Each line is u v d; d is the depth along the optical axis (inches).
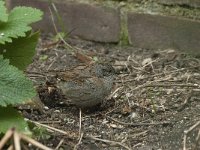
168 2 347.9
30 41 258.7
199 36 345.1
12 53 257.8
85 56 348.8
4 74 227.0
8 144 222.4
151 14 354.3
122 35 367.2
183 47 351.9
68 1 372.5
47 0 375.9
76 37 378.0
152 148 242.4
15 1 378.9
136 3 357.4
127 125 265.1
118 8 362.3
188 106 279.0
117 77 319.0
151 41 359.9
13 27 243.8
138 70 328.5
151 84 304.2
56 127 260.2
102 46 371.2
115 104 285.4
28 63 260.2
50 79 308.0
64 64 342.6
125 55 354.0
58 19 376.8
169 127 260.2
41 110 273.7
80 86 268.8
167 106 280.4
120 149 242.2
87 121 268.8
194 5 342.0
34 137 233.9
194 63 335.6
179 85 300.4
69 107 284.2
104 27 369.4
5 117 229.0
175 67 330.3
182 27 348.5
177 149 240.1
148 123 264.7
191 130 249.3
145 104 283.4
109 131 259.6
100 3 366.0
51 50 362.9
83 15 372.2
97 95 270.4
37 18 249.8
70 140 246.8
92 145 245.3
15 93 225.0
